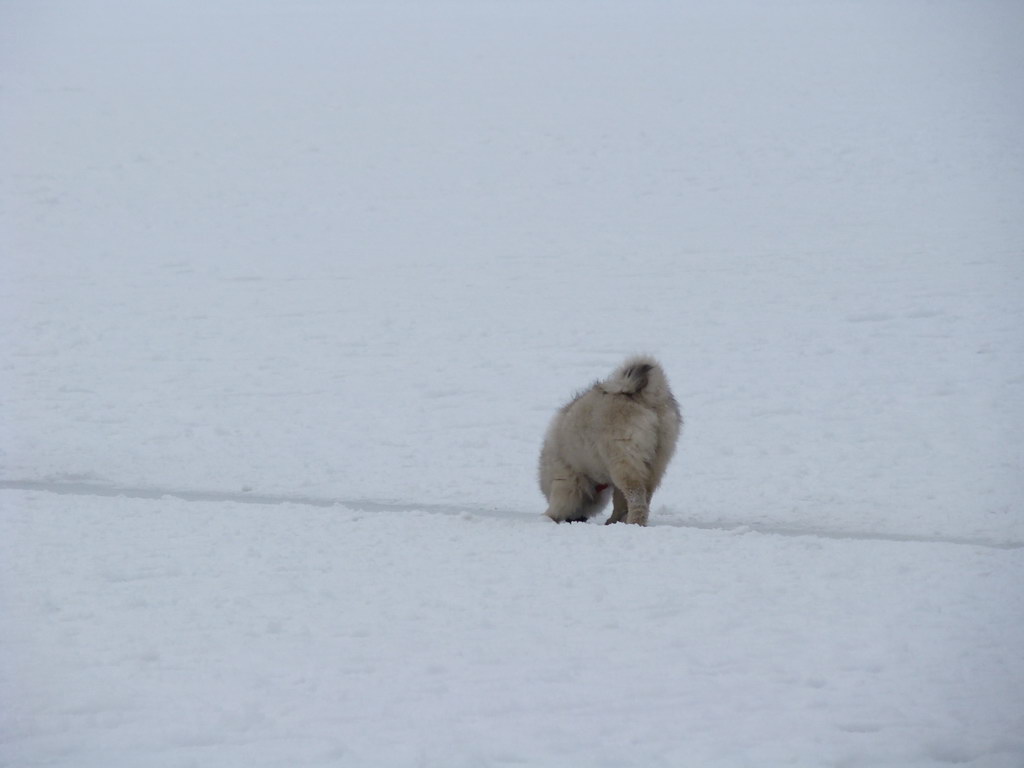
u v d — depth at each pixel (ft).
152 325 276.62
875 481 145.48
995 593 82.58
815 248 321.11
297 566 94.32
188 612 80.48
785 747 56.49
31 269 338.13
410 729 59.47
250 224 388.98
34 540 103.71
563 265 322.14
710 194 392.27
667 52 622.54
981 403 190.39
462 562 95.55
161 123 526.57
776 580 87.35
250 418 197.26
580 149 461.78
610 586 86.53
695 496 138.41
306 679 66.90
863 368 217.77
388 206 403.75
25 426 191.01
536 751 56.59
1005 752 56.18
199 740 58.23
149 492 139.54
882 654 69.72
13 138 497.87
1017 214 339.98
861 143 436.35
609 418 112.57
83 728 59.88
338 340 258.98
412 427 189.88
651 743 57.41
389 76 604.49
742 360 229.25
